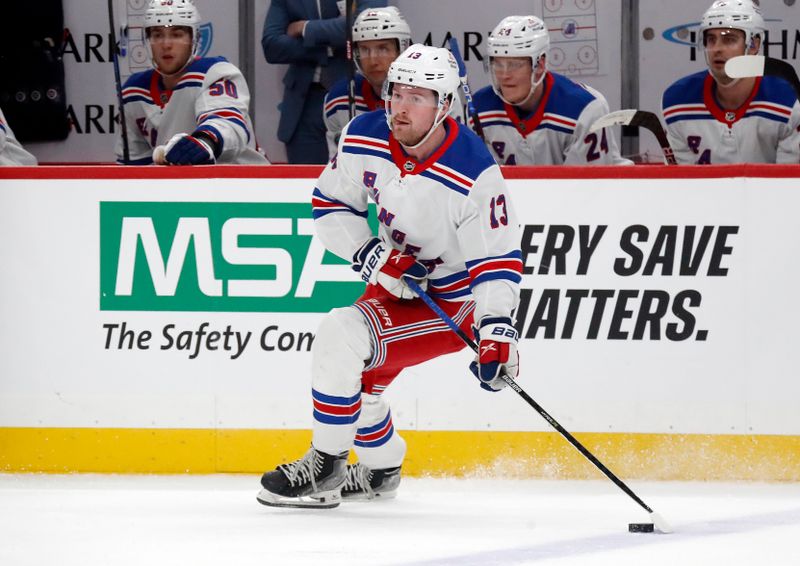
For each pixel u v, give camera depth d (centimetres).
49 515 1217
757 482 1459
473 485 1434
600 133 1708
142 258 1489
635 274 1464
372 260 1210
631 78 1905
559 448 1471
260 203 1479
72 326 1495
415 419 1481
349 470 1318
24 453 1505
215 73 1716
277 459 1486
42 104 1947
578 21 1900
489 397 1474
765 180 1452
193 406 1491
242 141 1658
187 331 1489
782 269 1454
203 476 1486
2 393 1502
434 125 1148
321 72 1841
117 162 1831
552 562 997
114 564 984
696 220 1458
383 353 1214
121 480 1459
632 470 1468
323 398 1215
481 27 1925
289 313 1481
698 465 1466
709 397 1462
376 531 1134
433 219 1184
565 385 1471
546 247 1468
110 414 1496
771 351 1456
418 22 1931
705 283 1462
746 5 1694
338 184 1228
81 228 1490
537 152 1728
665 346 1464
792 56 1914
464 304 1254
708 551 1045
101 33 1930
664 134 1580
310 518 1204
